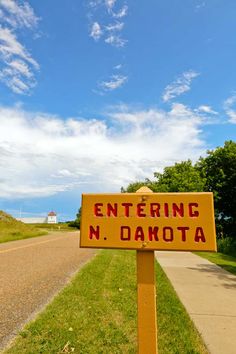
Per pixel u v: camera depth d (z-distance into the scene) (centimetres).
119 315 490
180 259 1245
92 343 388
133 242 259
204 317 490
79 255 1289
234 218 3797
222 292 661
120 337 405
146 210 262
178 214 257
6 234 2508
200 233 252
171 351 368
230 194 3728
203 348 376
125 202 267
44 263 1057
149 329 250
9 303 564
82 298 583
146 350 248
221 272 934
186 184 3114
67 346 379
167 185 3453
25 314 502
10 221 3312
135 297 596
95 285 689
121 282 726
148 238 258
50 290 664
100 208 269
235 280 805
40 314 491
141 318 253
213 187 3800
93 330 427
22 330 428
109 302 559
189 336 411
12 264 1037
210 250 248
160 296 610
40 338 402
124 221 264
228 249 1859
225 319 480
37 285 713
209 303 571
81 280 741
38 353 361
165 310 517
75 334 412
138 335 251
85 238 267
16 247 1642
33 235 2761
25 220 10194
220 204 3822
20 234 2625
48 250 1494
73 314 490
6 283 736
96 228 267
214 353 362
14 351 365
